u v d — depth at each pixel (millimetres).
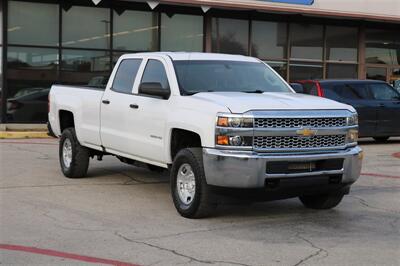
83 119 9328
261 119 6426
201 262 5258
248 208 7645
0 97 18156
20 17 18281
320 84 15500
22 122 18422
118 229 6430
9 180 9438
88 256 5418
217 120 6438
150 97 7738
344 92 15500
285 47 21531
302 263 5254
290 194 6688
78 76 19047
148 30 19781
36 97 18547
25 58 18406
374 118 15641
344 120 6941
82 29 18984
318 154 6633
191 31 20297
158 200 8047
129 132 8125
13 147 14148
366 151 14211
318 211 7512
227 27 20703
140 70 8211
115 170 10680
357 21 22453
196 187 6699
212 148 6484
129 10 19484
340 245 5871
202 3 19016
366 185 9391
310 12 20547
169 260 5309
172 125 7133
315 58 22047
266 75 8227
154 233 6270
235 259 5355
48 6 18562
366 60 22906
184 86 7410
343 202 8094
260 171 6328
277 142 6500
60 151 10055
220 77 7773
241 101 6633
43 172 10312
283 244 5887
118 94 8469
